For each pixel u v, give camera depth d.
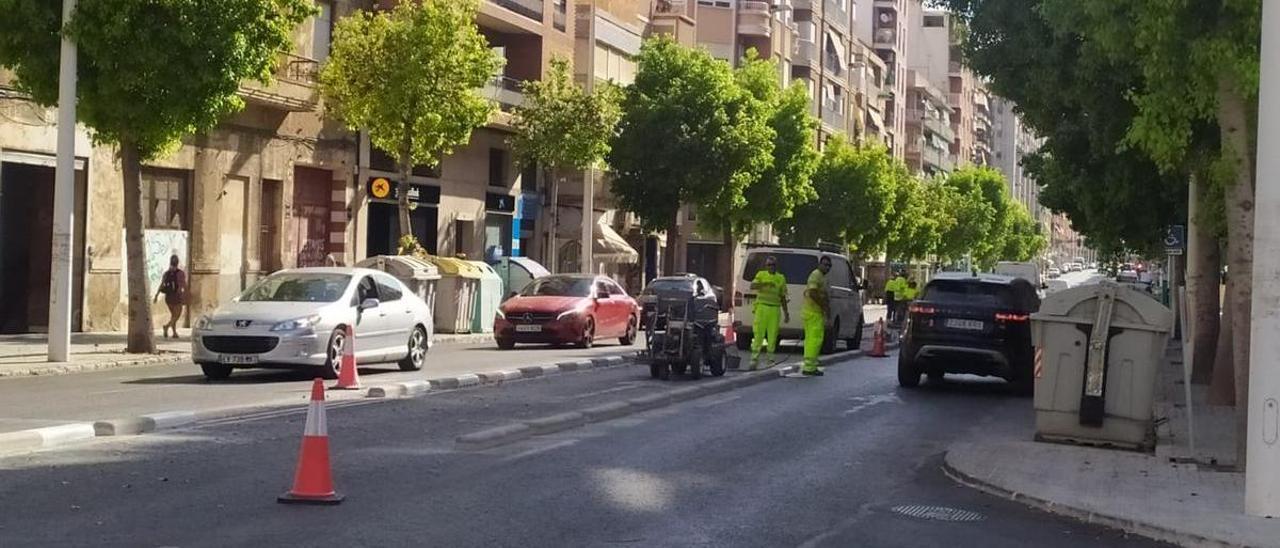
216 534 8.30
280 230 35.22
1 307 27.22
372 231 40.19
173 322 28.05
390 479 10.65
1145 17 12.23
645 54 49.22
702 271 71.88
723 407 17.48
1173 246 29.22
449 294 33.66
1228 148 12.72
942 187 102.75
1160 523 9.76
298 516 8.99
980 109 159.38
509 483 10.64
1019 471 12.20
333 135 37.34
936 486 11.66
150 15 21.17
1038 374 14.64
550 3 47.91
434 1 33.41
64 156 21.16
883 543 8.93
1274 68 10.11
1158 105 12.83
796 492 10.89
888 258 88.88
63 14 21.09
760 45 75.56
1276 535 9.38
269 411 15.23
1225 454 13.80
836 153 69.75
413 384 18.14
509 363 23.91
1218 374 19.97
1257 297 10.17
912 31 137.25
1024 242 137.62
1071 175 24.69
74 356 22.36
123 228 29.56
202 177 32.16
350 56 33.31
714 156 47.97
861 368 25.91
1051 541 9.34
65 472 10.51
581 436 13.87
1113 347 14.32
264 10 22.16
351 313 19.77
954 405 19.19
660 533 8.88
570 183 51.81
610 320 30.97
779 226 68.88
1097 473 12.26
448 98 33.69
